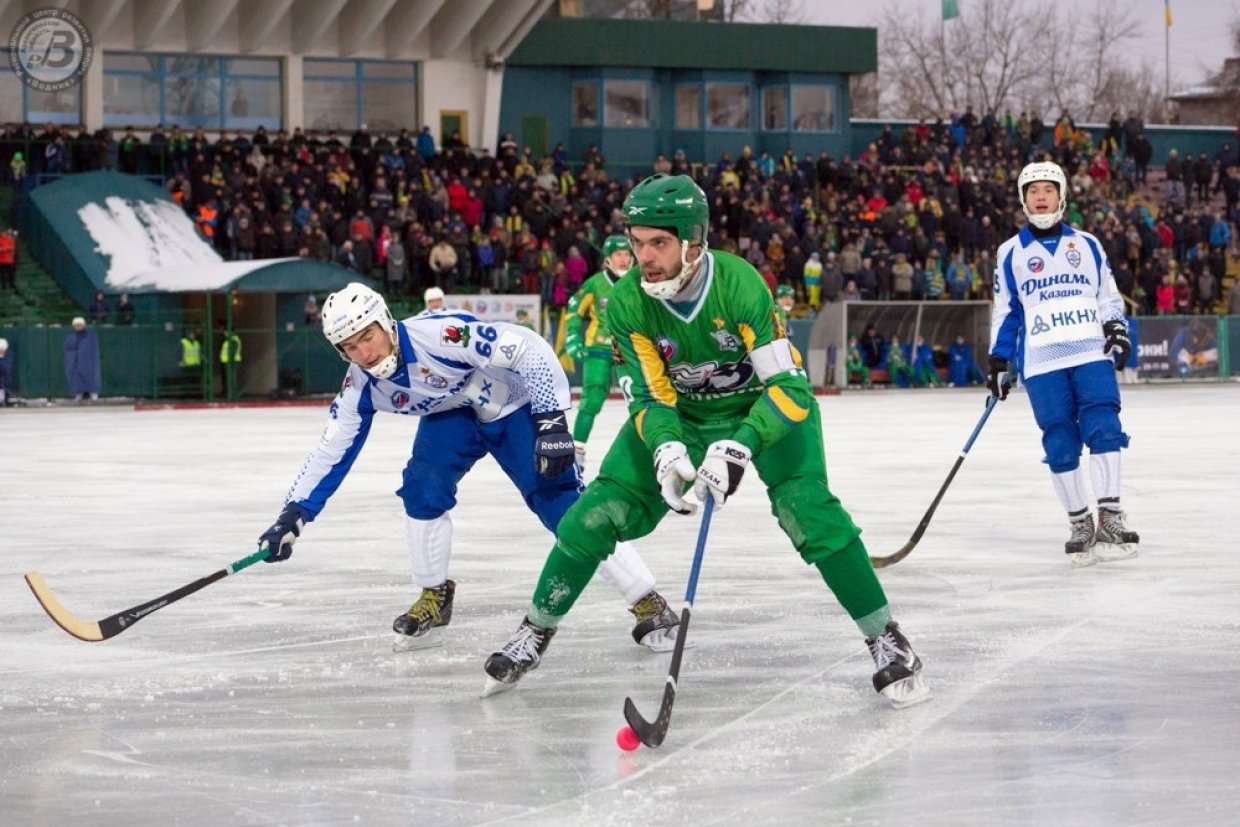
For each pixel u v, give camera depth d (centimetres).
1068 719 1047
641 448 1137
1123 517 1819
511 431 1298
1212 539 1969
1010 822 823
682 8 11125
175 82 8925
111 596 1623
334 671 1244
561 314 7269
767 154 9331
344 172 7688
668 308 1070
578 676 1210
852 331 7725
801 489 1096
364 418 1262
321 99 9281
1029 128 9781
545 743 1004
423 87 9406
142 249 7138
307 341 6894
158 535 2139
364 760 966
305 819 845
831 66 10275
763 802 863
